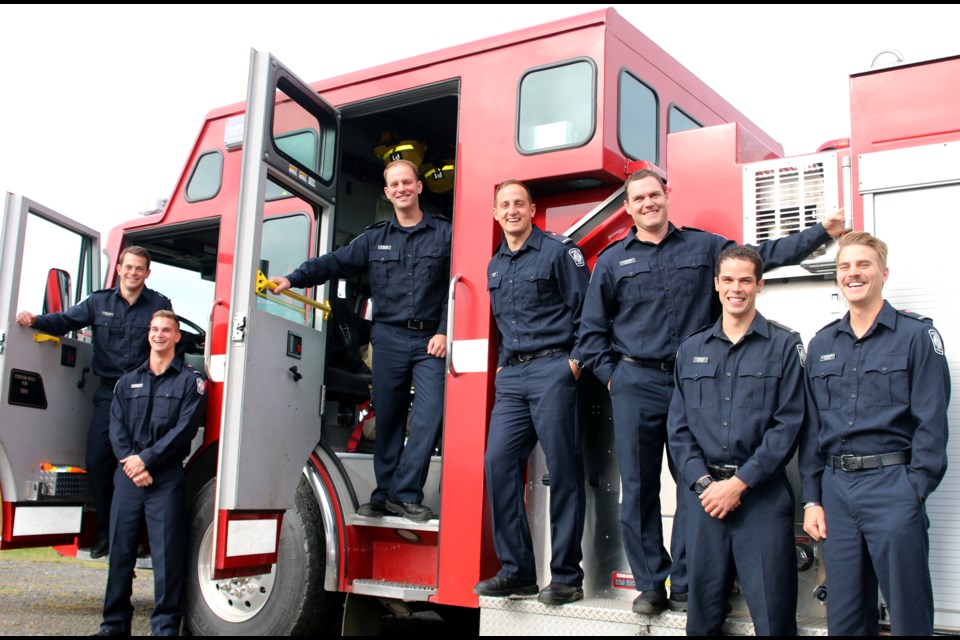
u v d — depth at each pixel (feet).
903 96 10.01
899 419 8.96
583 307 11.42
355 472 14.61
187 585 14.60
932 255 9.58
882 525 8.75
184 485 14.15
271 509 12.82
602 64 12.28
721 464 9.97
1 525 15.08
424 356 13.67
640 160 12.98
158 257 17.52
